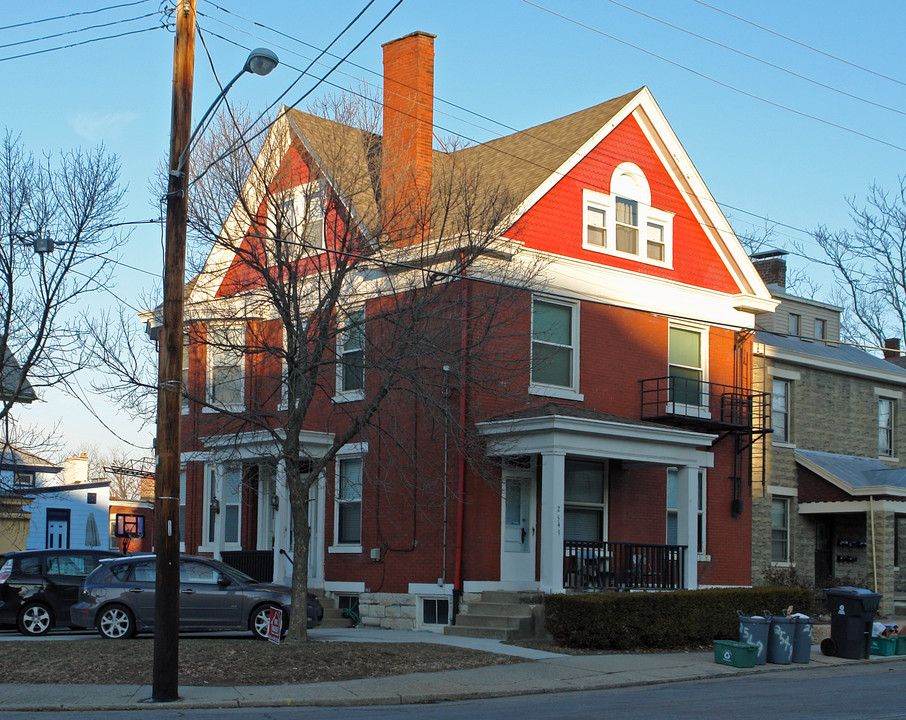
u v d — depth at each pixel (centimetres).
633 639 2006
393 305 2220
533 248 2334
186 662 1617
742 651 1839
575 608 1967
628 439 2253
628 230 2581
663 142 2648
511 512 2283
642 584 2278
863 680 1692
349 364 1869
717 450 2688
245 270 2328
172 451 1466
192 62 1538
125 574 1972
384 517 2372
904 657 2052
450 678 1633
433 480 2275
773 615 2081
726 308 2738
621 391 2488
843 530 3045
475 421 2189
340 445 1898
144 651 1702
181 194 1506
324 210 2022
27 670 1565
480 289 2147
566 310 2425
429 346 1841
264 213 2109
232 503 2716
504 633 2053
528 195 2334
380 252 1983
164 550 1438
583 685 1609
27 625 2081
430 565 2269
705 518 2625
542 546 2136
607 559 2233
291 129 2206
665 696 1491
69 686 1495
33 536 3744
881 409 3347
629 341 2523
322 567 2484
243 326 2152
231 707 1398
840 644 2036
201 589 1961
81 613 1944
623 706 1368
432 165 2417
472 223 2059
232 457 2183
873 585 2836
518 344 2262
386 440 2292
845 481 2902
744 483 2731
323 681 1587
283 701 1420
